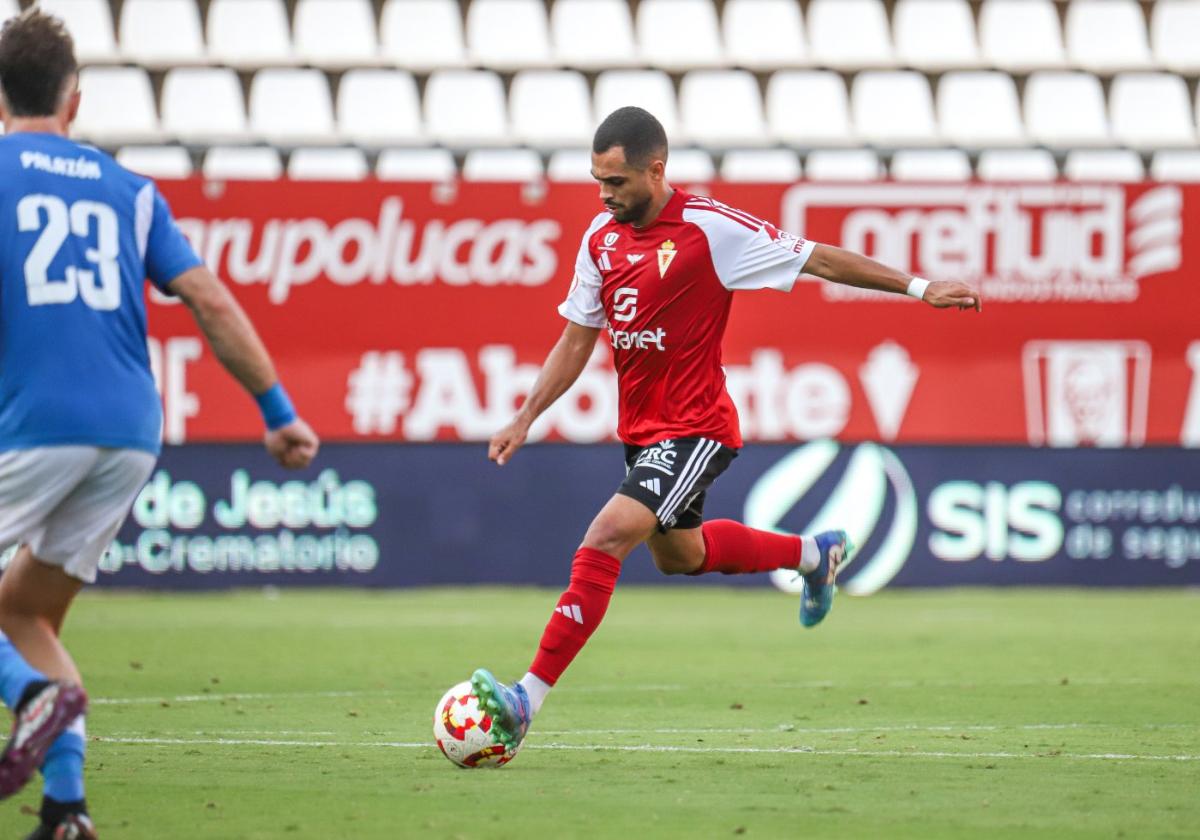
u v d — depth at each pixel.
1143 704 28.38
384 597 56.78
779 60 69.81
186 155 63.06
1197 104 69.88
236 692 30.27
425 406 58.91
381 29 68.94
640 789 18.84
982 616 50.06
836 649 39.72
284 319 58.69
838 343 59.72
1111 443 60.03
